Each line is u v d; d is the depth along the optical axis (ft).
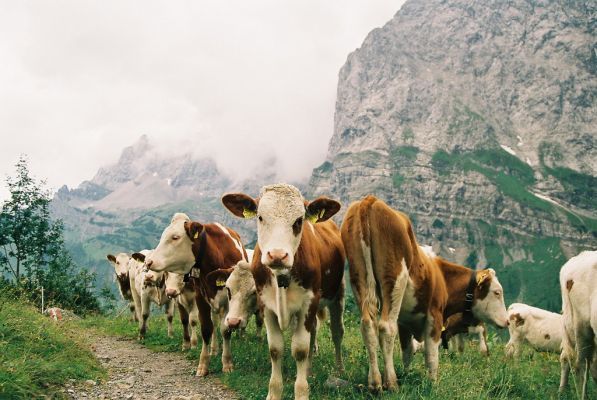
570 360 12.01
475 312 16.10
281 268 8.95
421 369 13.25
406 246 11.37
